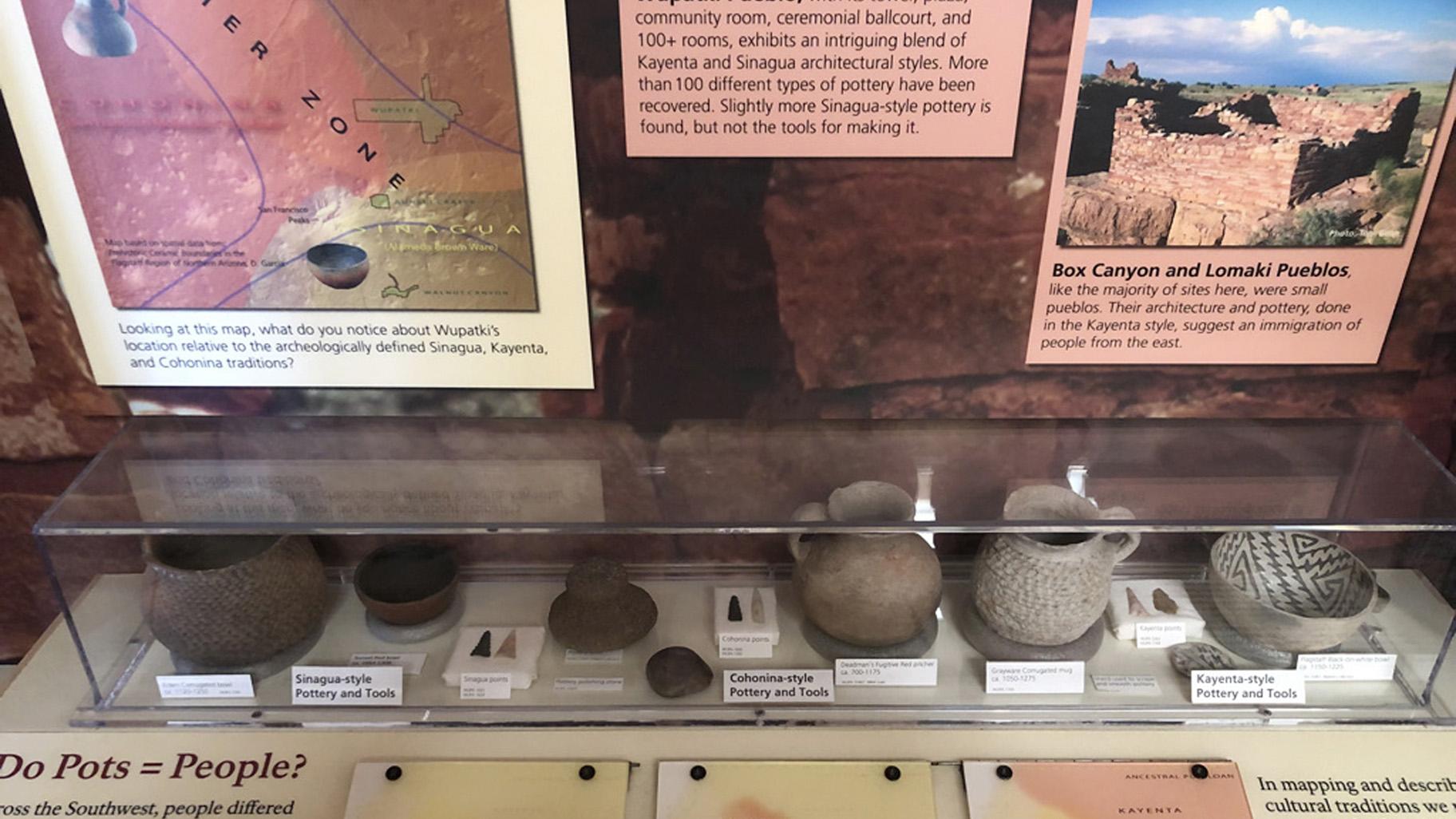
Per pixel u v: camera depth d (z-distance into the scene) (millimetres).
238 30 859
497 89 888
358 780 970
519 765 985
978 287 1000
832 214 957
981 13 851
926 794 957
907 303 1013
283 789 974
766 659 1075
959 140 914
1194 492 1015
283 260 979
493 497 1022
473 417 1089
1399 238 955
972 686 1054
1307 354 1035
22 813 954
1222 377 1057
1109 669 1069
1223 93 887
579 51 869
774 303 1013
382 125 906
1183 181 932
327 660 1078
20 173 933
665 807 950
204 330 1026
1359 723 1015
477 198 944
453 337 1030
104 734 1016
